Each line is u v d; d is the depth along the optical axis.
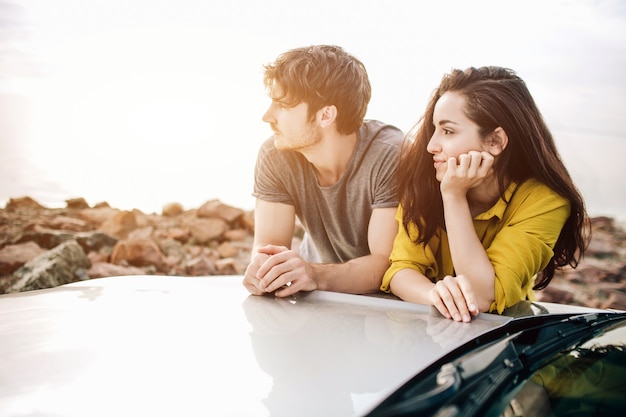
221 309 1.04
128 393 0.64
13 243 3.13
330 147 1.60
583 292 3.19
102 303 1.04
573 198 1.36
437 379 0.65
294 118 1.57
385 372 0.72
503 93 1.32
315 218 1.78
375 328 0.93
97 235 3.30
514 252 1.27
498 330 0.90
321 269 1.39
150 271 3.11
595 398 0.70
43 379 0.67
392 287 1.39
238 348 0.80
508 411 0.64
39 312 0.96
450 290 1.06
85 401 0.62
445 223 1.41
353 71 1.59
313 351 0.80
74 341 0.81
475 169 1.27
